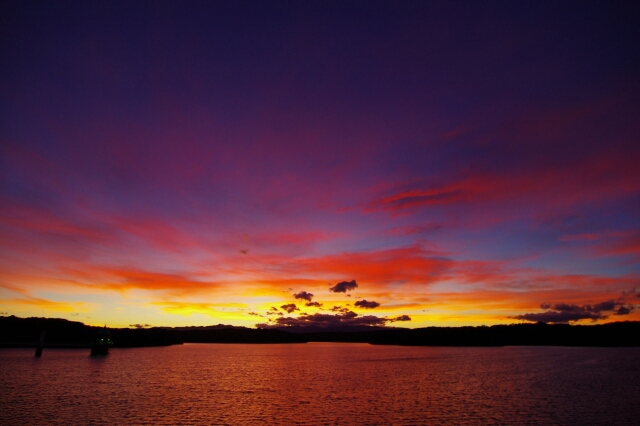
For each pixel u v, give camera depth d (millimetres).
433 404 58031
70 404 56250
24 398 60875
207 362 147500
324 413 51938
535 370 110750
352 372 108625
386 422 47281
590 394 67125
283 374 103312
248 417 49438
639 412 52188
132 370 107312
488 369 114812
